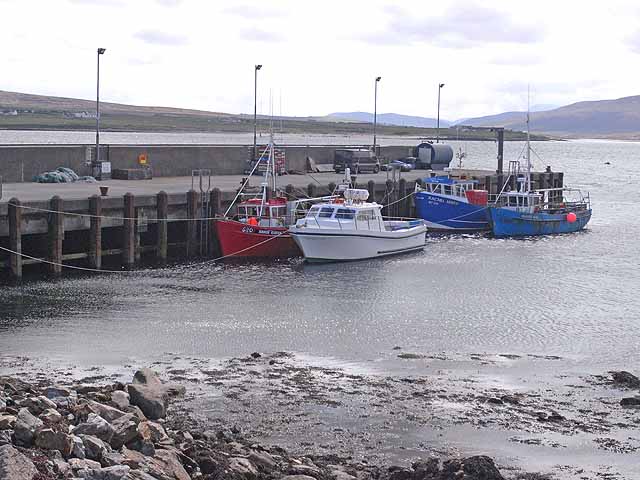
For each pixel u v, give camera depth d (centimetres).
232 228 5153
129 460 1778
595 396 2769
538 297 4356
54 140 19125
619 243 6388
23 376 2830
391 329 3619
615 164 19625
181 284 4425
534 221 6744
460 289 4509
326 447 2305
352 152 8038
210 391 2725
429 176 7669
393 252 5556
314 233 5125
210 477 1878
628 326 3762
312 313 3875
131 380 2816
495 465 2112
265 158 7050
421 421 2512
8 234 4328
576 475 2169
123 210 4778
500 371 3041
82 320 3628
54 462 1684
